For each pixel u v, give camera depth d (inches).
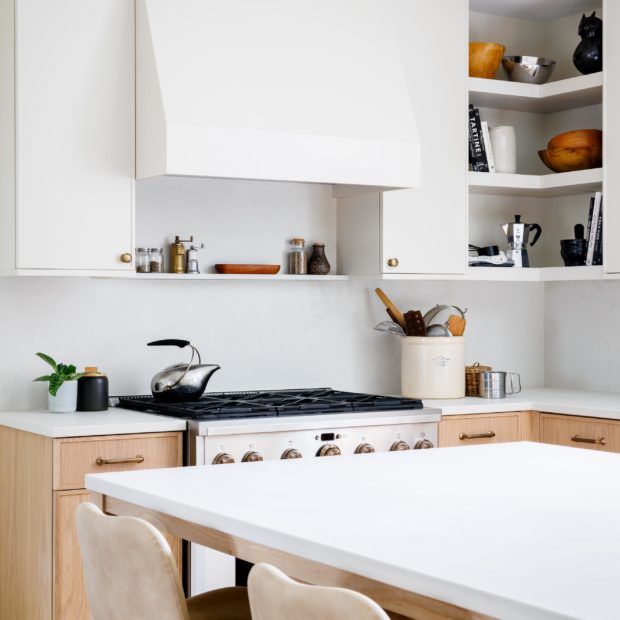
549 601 50.0
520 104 183.5
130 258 139.4
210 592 89.9
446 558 59.0
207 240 160.4
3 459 140.0
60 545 124.7
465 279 167.2
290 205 168.1
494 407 158.6
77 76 135.9
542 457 100.5
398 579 57.1
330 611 50.8
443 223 164.9
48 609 127.0
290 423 135.3
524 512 72.6
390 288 179.3
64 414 139.2
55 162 134.3
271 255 166.4
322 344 172.4
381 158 149.3
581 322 189.6
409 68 161.9
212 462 130.1
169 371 144.9
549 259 194.2
